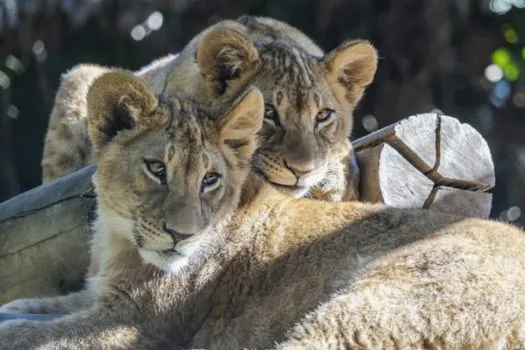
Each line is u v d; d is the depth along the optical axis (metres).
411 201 12.84
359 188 13.11
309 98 12.71
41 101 25.39
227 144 10.93
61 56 24.44
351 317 10.02
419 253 10.48
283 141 12.38
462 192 12.95
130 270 10.89
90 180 11.62
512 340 9.80
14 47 24.19
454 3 24.52
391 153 12.84
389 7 24.73
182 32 24.55
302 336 10.05
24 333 10.45
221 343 10.87
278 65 12.81
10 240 11.95
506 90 26.61
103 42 24.56
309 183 12.40
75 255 11.80
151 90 10.67
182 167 10.55
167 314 10.89
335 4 24.45
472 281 10.09
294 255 10.98
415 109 24.80
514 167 26.83
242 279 11.01
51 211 11.79
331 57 13.14
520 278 10.13
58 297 11.45
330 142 12.90
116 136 10.85
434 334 9.90
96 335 10.62
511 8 25.73
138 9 23.77
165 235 10.48
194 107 10.93
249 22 14.32
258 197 11.22
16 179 25.16
